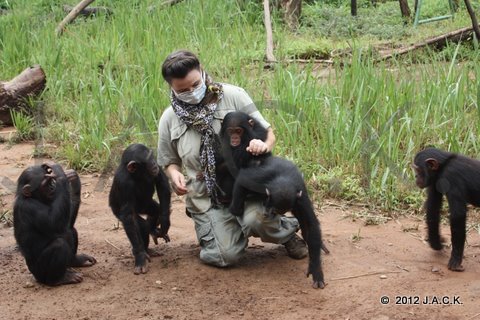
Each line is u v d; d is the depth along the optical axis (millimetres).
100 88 7707
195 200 4883
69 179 4855
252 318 4215
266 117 6809
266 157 4629
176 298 4441
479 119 6422
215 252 4746
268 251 5062
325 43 9711
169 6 11000
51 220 4504
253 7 11523
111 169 6539
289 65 8148
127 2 11453
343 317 4203
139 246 4777
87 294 4523
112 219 5672
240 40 9891
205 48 9109
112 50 9141
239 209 4633
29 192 4504
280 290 4504
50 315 4289
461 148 6227
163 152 4934
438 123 6512
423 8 12047
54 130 7449
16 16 10719
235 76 7777
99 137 6922
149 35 9266
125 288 4574
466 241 5172
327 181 5996
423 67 7691
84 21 11172
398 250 5016
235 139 4602
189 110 4727
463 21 10586
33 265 4586
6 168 6730
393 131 6352
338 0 12805
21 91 7863
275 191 4344
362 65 7250
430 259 4883
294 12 11219
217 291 4508
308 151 6418
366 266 4777
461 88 6789
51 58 9000
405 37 10180
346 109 6645
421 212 5590
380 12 11805
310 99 6836
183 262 4883
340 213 5664
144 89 7422
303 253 4898
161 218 4898
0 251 5164
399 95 6789
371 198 5789
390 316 4199
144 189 4824
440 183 4734
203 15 10422
